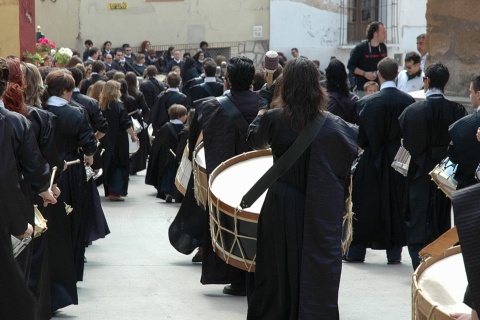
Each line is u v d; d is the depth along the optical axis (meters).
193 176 9.73
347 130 6.59
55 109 8.73
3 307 5.96
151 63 32.22
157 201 16.03
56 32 33.78
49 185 6.69
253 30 34.03
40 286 7.53
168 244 12.09
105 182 15.84
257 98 8.94
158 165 15.85
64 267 8.32
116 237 12.54
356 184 10.54
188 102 19.62
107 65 28.95
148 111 19.17
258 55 34.22
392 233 10.57
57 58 17.05
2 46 15.34
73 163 8.84
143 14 34.56
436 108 9.48
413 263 9.80
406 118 9.54
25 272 6.60
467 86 13.12
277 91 6.98
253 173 7.88
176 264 10.84
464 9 13.05
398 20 32.81
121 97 17.33
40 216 6.84
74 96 10.55
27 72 7.81
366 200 10.51
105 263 10.83
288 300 6.57
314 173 6.46
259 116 6.88
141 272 10.38
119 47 34.56
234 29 34.19
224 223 7.03
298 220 6.48
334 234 6.45
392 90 10.35
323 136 6.48
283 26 33.88
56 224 8.25
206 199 8.87
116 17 34.56
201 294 9.35
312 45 33.91
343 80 10.76
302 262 6.42
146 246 11.93
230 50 34.25
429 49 13.55
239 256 6.95
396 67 10.34
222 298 9.19
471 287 4.11
